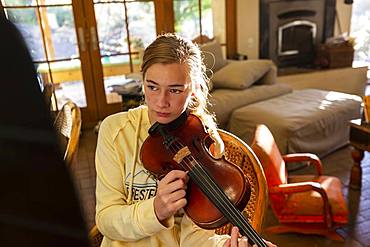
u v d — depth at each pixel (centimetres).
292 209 202
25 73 22
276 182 191
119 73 431
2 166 21
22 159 22
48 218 23
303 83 467
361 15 527
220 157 100
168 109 90
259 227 105
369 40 530
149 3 418
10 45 21
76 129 112
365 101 243
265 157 184
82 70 414
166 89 87
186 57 88
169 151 95
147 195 97
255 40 466
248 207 109
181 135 98
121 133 101
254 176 112
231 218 83
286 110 311
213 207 85
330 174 287
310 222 204
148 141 99
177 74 86
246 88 365
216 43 405
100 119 434
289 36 481
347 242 203
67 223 24
